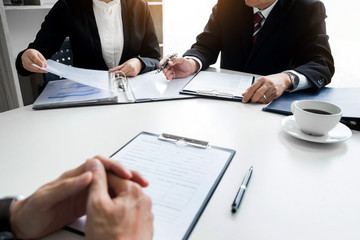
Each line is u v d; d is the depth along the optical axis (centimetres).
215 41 145
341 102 86
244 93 91
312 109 72
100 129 71
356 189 50
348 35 238
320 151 63
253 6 125
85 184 35
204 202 45
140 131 70
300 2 123
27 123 73
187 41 281
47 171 53
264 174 54
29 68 92
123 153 58
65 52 163
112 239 30
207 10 266
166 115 80
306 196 48
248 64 135
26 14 211
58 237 38
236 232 40
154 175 51
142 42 160
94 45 144
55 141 64
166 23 271
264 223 42
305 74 98
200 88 98
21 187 49
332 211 45
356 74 237
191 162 56
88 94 90
